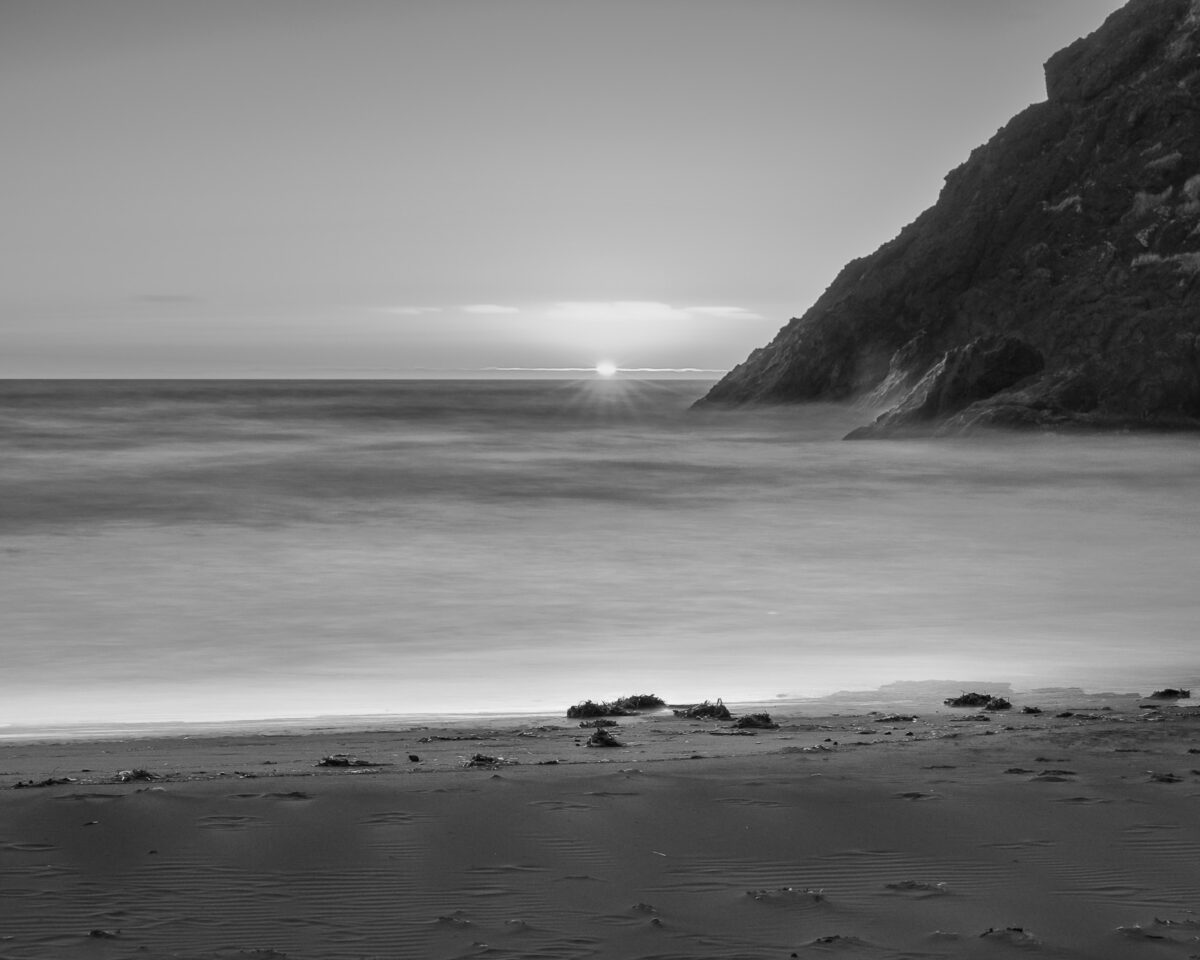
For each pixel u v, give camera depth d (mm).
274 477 53781
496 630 22141
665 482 54875
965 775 9891
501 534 36969
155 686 17328
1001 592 26922
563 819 8531
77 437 84000
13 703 16062
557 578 28578
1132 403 76688
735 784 9516
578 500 47438
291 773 10000
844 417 97562
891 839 8219
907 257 105938
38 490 47656
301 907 6855
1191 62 103125
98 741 12461
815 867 7676
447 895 7082
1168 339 79875
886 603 25406
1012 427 73688
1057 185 102188
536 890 7184
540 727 13414
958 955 6312
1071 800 9141
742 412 105438
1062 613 24203
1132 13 110562
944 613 24219
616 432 95250
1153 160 98562
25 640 20859
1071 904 7082
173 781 9539
